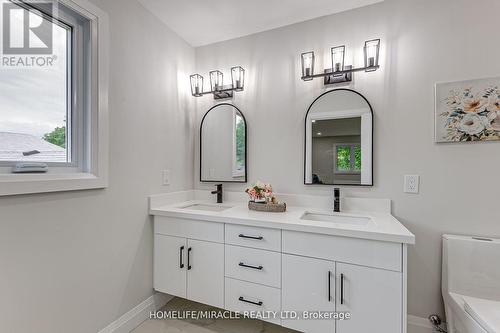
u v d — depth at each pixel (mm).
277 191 1976
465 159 1480
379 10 1683
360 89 1735
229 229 1547
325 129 1822
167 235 1751
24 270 1099
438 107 1529
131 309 1641
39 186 1123
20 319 1087
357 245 1243
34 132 1203
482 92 1443
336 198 1693
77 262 1314
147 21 1779
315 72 1864
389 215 1574
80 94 1378
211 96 2246
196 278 1648
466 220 1476
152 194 1823
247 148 2090
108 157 1473
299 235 1364
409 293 1589
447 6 1521
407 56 1610
